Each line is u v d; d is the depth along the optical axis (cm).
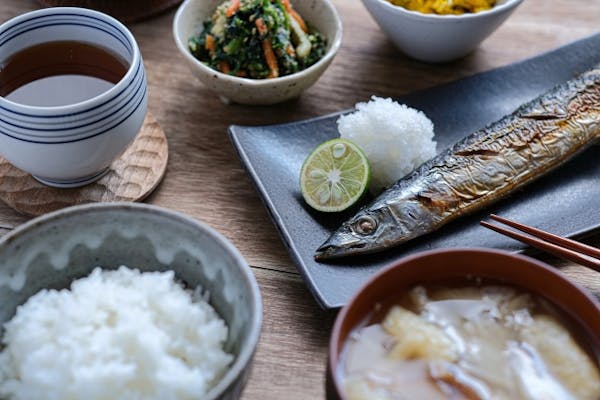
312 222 53
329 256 51
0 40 53
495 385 41
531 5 69
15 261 45
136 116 52
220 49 60
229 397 41
